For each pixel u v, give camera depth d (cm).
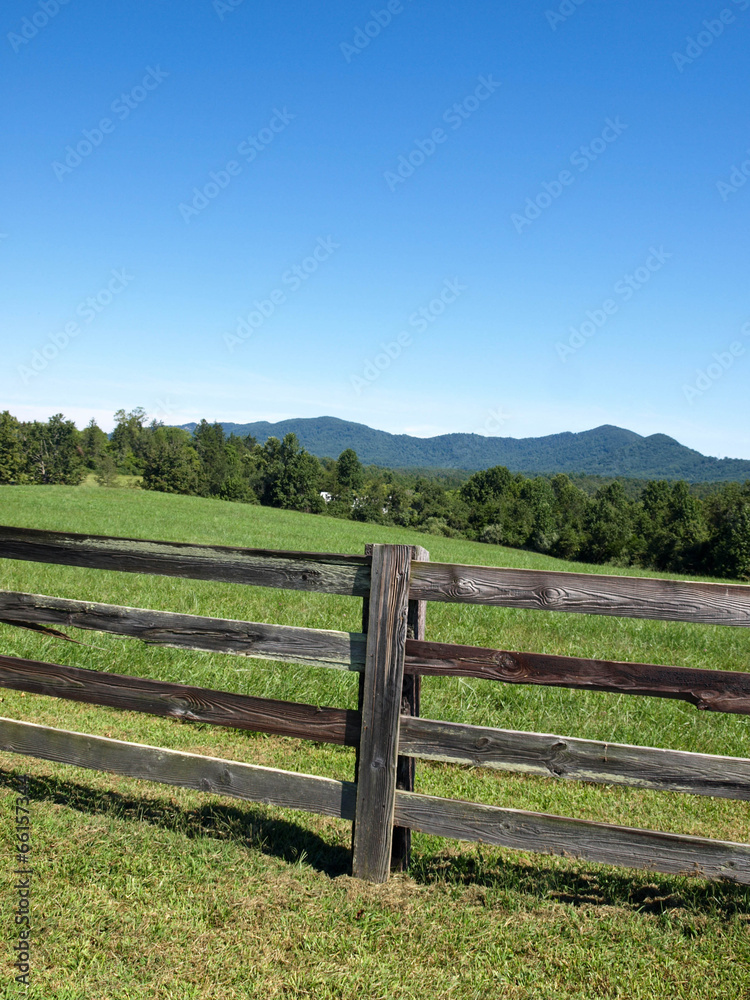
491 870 338
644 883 329
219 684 632
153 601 1077
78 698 365
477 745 309
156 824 369
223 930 285
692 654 941
